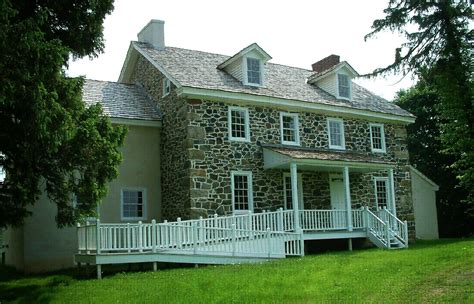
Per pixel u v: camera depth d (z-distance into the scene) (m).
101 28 13.39
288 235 18.62
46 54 10.91
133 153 20.53
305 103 22.55
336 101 24.12
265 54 22.25
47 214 18.12
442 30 15.51
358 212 22.03
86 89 21.27
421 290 10.47
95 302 10.87
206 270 14.42
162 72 20.75
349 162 21.22
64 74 12.83
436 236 29.50
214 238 16.47
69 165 12.42
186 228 16.03
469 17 15.30
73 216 12.63
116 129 13.81
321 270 13.30
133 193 20.33
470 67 16.77
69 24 13.00
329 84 24.95
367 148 24.89
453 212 34.47
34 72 10.83
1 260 21.59
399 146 26.27
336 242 22.53
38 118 10.69
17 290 13.06
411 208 25.92
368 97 26.73
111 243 14.88
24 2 12.22
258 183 20.89
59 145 11.62
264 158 21.14
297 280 12.00
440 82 17.39
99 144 12.77
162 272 14.35
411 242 24.38
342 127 24.12
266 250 17.66
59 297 11.60
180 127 19.98
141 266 16.41
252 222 18.16
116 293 11.55
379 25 15.84
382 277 11.91
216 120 20.19
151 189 20.69
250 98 20.94
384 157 25.39
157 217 20.62
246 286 11.55
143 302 10.54
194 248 15.97
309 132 22.95
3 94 10.23
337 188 23.50
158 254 15.32
